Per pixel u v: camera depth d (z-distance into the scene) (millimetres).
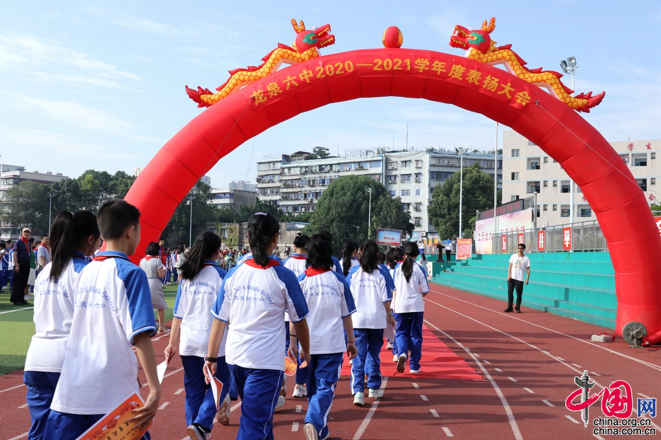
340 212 74375
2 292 19406
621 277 10250
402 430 5332
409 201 91938
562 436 5223
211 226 81500
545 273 20281
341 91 9914
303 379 6535
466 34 10250
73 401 2904
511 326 13484
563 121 9781
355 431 5289
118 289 2984
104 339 2969
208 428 4559
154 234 9930
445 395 6719
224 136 9836
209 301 4906
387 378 7664
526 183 58500
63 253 3473
